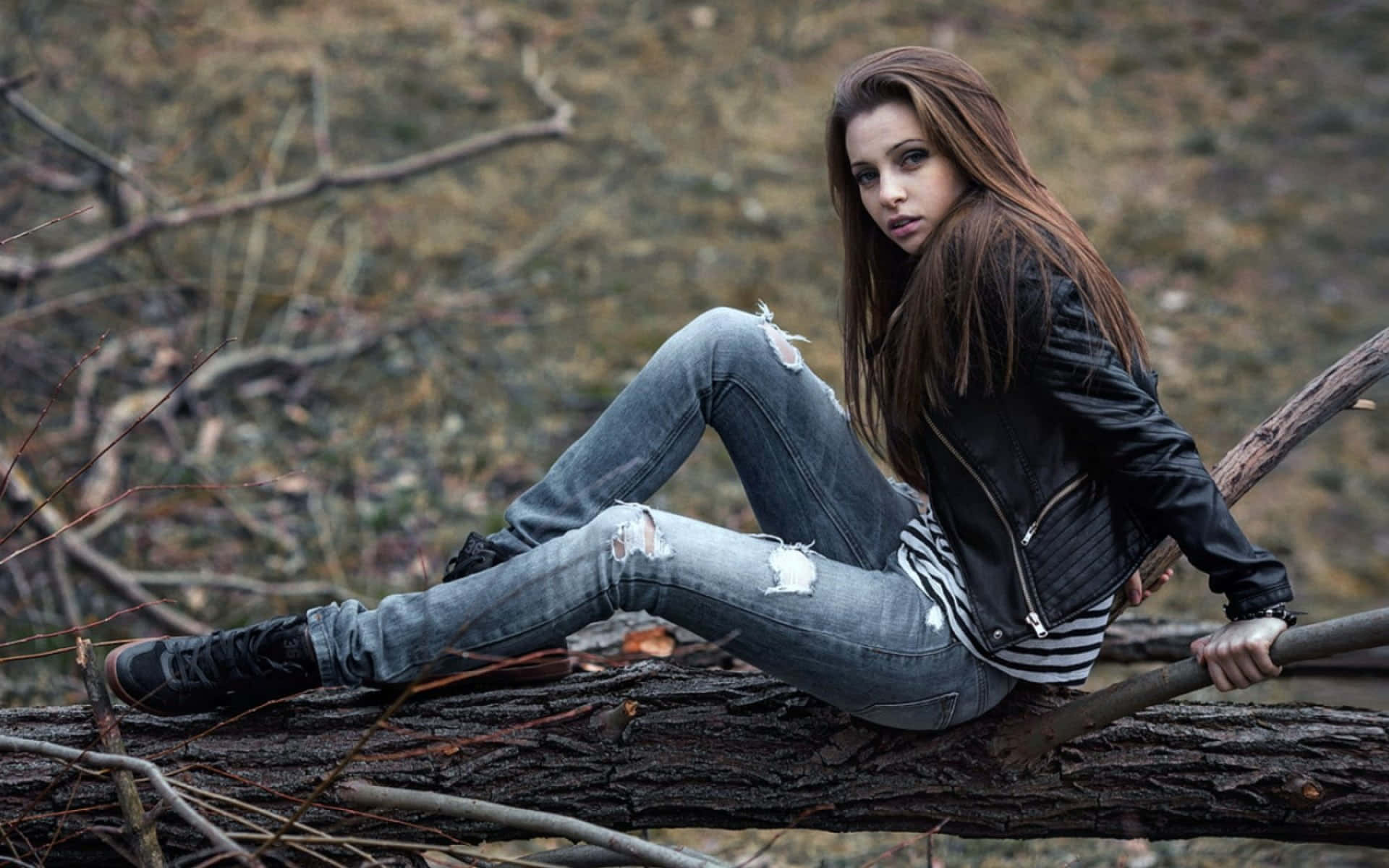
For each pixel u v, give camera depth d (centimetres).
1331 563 690
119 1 1098
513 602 316
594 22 1283
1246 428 785
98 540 658
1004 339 291
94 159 692
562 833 291
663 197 1048
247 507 702
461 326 888
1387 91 1173
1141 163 1084
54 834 334
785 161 1101
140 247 888
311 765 337
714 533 315
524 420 802
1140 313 904
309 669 330
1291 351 864
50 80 905
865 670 314
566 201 1040
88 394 736
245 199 755
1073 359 288
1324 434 804
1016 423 300
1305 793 329
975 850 493
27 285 723
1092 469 303
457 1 1308
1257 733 339
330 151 1062
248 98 1108
